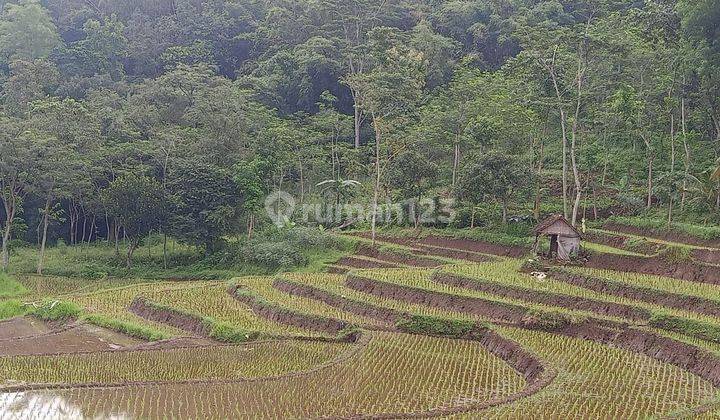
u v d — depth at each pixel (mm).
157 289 42969
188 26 92688
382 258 50906
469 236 49906
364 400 21312
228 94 67875
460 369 24828
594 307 30250
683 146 51625
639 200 48000
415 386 22766
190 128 65938
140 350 28797
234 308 37031
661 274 34500
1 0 100688
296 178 68625
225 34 93312
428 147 58375
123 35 90375
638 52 53562
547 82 46062
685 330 26312
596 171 55219
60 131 57406
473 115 57219
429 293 34781
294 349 28812
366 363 25578
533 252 40688
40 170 53719
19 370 25828
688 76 47938
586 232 44625
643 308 28734
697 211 44562
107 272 55250
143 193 55344
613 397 20609
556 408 19609
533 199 53125
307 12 84625
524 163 49969
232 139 64250
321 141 68688
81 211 68875
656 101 50688
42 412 20391
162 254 60531
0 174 52906
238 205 58156
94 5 101625
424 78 68312
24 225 56594
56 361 27141
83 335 32844
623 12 66438
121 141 65000
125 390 22531
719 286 31359
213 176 57188
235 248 56938
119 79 85438
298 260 52594
